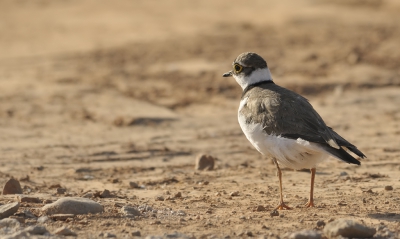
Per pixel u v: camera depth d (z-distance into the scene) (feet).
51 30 107.45
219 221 28.86
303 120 29.17
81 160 45.62
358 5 125.29
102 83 71.92
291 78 72.43
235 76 34.24
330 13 116.98
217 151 48.49
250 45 91.45
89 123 56.75
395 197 33.40
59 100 64.39
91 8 127.95
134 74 76.13
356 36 96.07
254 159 46.06
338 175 39.70
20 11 126.72
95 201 32.17
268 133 29.63
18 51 91.20
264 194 35.22
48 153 47.29
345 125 55.52
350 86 69.05
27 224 27.84
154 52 88.53
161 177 40.75
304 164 29.55
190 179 39.78
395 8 121.70
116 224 28.09
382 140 50.39
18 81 73.05
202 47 90.68
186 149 49.08
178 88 69.77
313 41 93.30
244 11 121.60
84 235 26.18
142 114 59.36
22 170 42.60
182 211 30.76
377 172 40.34
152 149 48.78
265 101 30.50
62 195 34.86
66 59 85.15
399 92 67.05
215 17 115.44
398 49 86.99
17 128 54.44
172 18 115.34
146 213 30.19
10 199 32.99
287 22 108.37
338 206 31.65
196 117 59.52
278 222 28.58
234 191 35.81
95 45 94.22
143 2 134.21
